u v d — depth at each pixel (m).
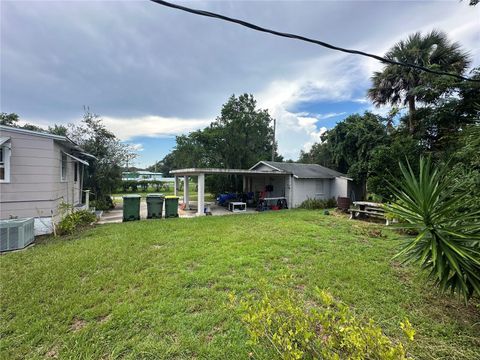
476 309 2.73
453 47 10.82
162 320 2.54
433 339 2.24
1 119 14.45
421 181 2.81
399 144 10.30
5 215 5.96
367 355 1.34
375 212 8.63
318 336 1.80
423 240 2.69
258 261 4.29
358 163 13.30
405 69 11.66
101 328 2.42
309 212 11.16
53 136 6.67
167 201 9.71
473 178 3.34
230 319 2.55
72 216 7.21
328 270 3.87
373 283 3.42
